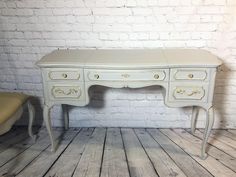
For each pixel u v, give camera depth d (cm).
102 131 215
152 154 175
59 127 221
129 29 195
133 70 154
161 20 192
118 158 170
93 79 158
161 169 156
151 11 190
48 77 160
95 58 164
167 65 152
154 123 220
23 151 181
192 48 197
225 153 177
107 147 186
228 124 217
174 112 215
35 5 190
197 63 151
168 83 157
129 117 218
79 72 157
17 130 217
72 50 192
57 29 196
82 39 199
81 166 160
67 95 163
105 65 152
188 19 190
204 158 168
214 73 154
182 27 193
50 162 166
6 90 215
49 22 195
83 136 205
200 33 194
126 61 156
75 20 194
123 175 150
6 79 212
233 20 189
